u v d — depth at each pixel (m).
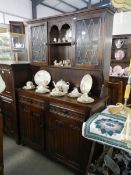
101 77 1.92
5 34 3.00
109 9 1.66
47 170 1.95
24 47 2.98
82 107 1.65
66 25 2.14
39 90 2.15
